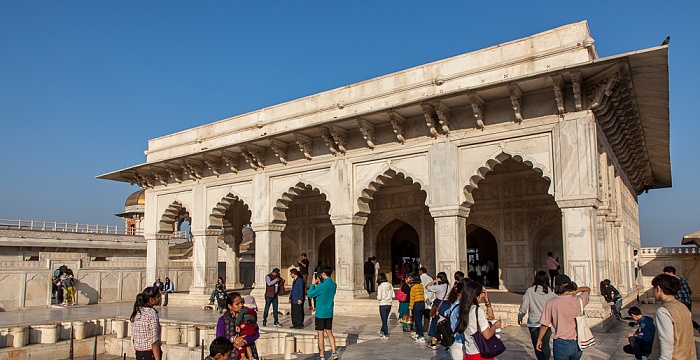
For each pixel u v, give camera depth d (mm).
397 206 12844
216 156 12047
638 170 14281
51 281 13547
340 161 10203
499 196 11398
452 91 8125
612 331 7082
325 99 10727
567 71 7258
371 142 9664
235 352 4543
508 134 8289
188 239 26953
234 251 15805
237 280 15773
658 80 7754
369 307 9422
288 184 11047
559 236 10969
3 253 17281
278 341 7914
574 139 7676
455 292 4082
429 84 9258
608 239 9477
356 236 10008
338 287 9961
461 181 8727
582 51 7738
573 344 3770
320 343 6031
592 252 7363
